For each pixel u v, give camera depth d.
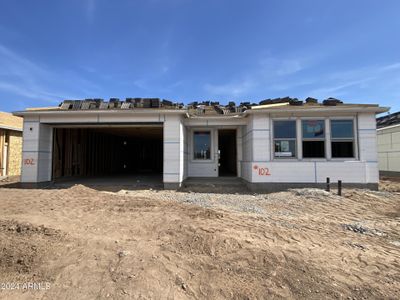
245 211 6.98
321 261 3.71
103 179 15.12
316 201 8.30
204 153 13.78
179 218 5.67
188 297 2.79
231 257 3.73
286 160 10.80
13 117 19.08
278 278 3.20
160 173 20.86
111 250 3.87
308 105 12.39
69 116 11.67
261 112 10.77
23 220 5.16
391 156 16.45
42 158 11.77
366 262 3.75
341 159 10.70
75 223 5.24
